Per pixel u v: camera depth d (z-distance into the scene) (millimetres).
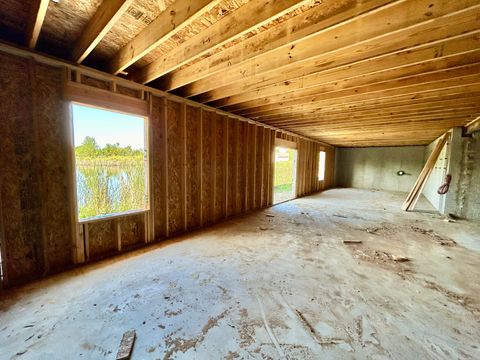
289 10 1569
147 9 1897
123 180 3338
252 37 2295
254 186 5793
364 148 11352
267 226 4363
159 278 2352
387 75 2824
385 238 3711
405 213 5625
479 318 1765
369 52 2252
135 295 2045
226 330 1620
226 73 3082
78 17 2031
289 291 2125
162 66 2746
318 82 2980
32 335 1562
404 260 2840
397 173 10469
